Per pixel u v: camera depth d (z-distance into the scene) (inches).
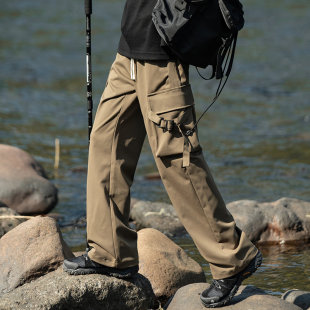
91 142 529.7
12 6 3260.3
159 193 1101.7
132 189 1123.3
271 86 1991.9
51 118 1646.2
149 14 494.6
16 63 2245.3
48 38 2642.7
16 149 1131.3
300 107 1759.4
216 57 503.5
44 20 2977.4
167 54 493.0
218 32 486.0
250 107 1770.4
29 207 1002.7
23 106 1742.1
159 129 502.3
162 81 498.3
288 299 586.9
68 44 2551.7
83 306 549.3
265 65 2251.5
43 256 617.6
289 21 2977.4
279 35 2719.0
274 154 1347.2
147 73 499.8
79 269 553.6
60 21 2962.6
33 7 3253.0
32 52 2410.2
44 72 2139.5
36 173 1073.5
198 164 502.3
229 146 1419.8
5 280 614.5
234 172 1221.7
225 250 511.8
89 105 563.5
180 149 498.9
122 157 529.3
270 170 1230.9
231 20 480.4
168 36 478.9
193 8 480.1
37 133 1504.7
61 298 538.6
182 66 498.0
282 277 708.7
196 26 483.5
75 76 2101.4
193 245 837.2
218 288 520.4
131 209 964.0
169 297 629.9
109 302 557.6
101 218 532.7
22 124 1571.1
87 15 551.2
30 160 1122.7
